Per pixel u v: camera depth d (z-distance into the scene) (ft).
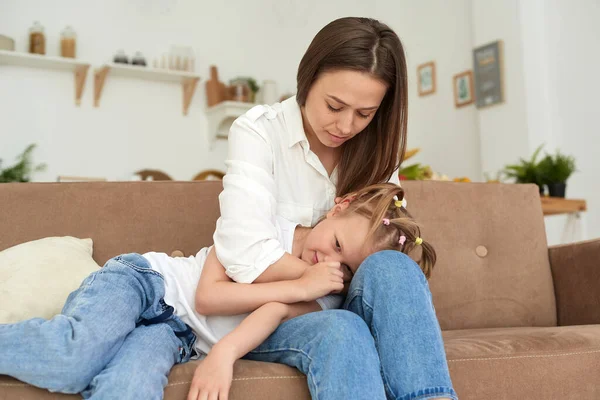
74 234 5.06
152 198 5.31
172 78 14.33
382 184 4.37
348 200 4.32
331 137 4.20
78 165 13.39
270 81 14.99
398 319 3.31
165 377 3.26
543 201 10.37
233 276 3.92
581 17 13.43
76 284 4.28
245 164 4.17
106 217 5.16
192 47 14.90
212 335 3.93
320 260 4.11
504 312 5.91
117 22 14.07
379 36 4.11
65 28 13.37
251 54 15.58
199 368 3.29
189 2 14.96
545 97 12.87
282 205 4.55
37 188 5.11
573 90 13.17
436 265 5.86
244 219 3.95
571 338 4.32
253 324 3.55
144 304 3.78
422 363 3.17
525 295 5.97
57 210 5.07
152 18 14.48
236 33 15.46
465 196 6.13
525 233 6.15
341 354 3.14
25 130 12.97
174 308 3.95
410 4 15.89
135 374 3.07
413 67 15.72
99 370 3.18
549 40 13.08
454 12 14.67
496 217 6.14
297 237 4.38
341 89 3.95
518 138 12.87
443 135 14.83
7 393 3.09
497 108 13.29
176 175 14.43
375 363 3.16
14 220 4.96
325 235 4.13
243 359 3.85
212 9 15.23
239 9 15.53
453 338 4.69
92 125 13.61
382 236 4.08
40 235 4.98
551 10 13.15
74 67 13.23
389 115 4.44
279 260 3.94
